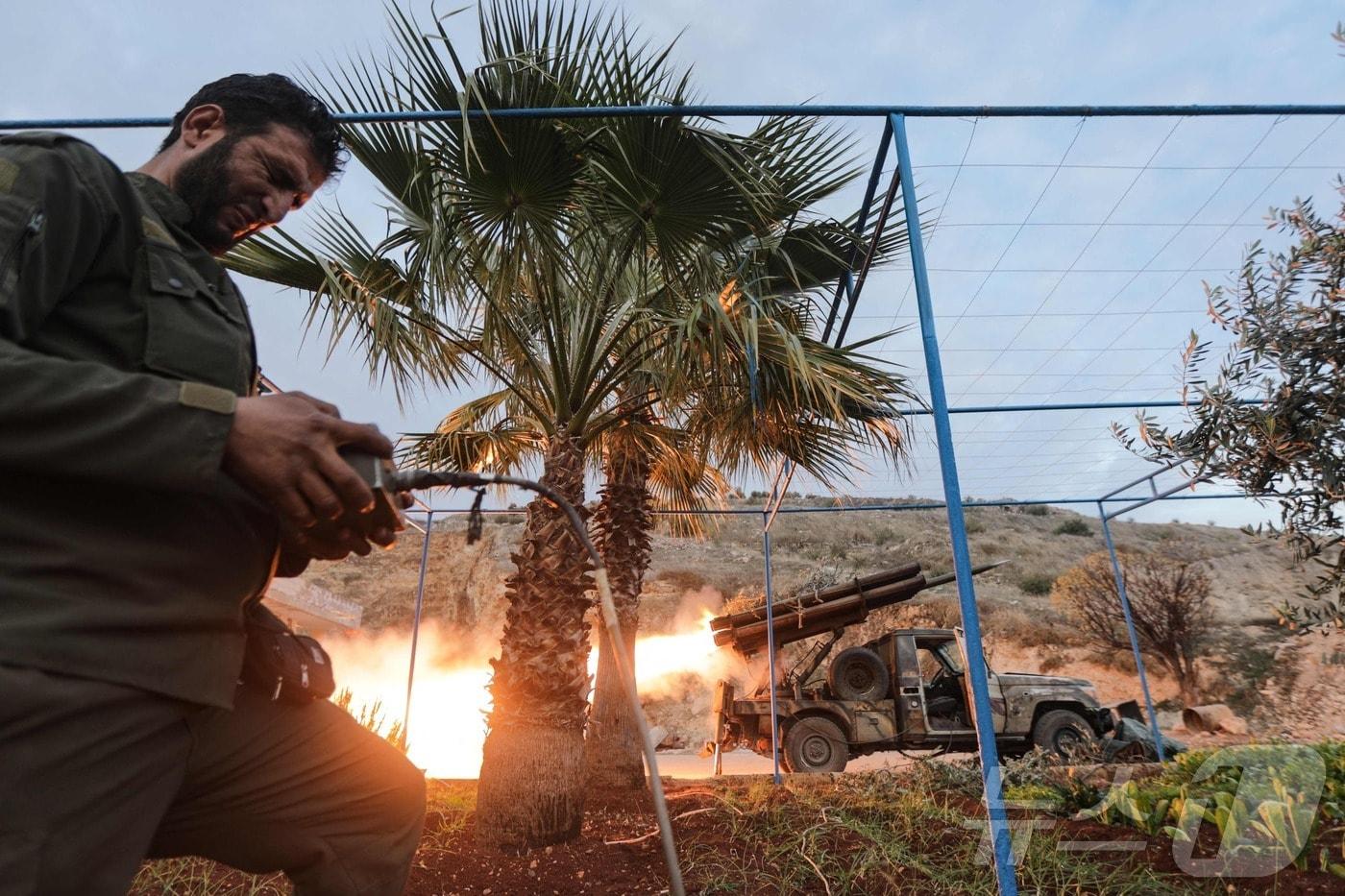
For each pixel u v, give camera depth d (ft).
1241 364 10.63
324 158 3.96
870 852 11.53
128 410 2.34
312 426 2.61
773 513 24.88
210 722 3.32
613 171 13.93
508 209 14.53
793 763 31.22
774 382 16.12
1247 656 65.82
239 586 3.01
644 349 18.10
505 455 23.77
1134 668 70.03
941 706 33.58
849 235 16.58
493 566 98.12
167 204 3.36
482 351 17.53
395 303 16.71
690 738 69.36
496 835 13.29
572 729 14.08
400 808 4.00
